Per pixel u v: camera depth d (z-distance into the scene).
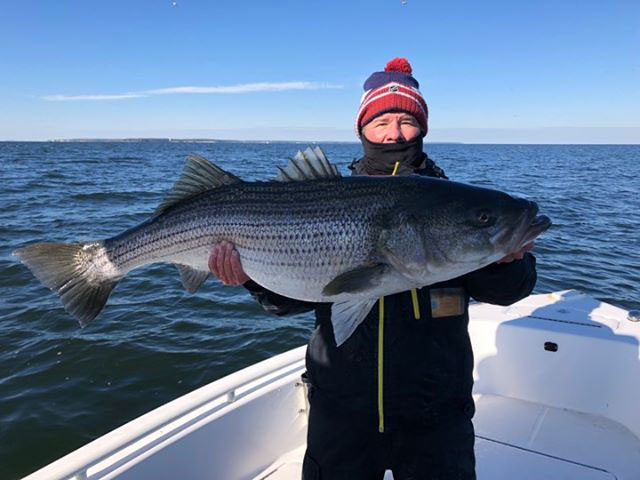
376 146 3.14
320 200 2.85
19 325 8.12
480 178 33.03
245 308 9.07
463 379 2.60
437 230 2.67
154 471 3.02
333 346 2.68
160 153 98.94
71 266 3.48
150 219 3.32
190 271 3.27
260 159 67.38
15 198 21.34
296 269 2.87
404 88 3.06
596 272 10.81
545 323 4.56
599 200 22.64
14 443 5.35
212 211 3.09
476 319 4.75
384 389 2.52
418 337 2.55
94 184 28.14
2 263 11.16
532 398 4.56
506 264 2.72
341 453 2.61
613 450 3.89
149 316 8.65
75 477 2.76
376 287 2.61
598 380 4.26
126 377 6.66
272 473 3.71
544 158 87.06
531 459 3.82
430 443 2.53
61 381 6.54
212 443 3.39
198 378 6.69
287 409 3.95
